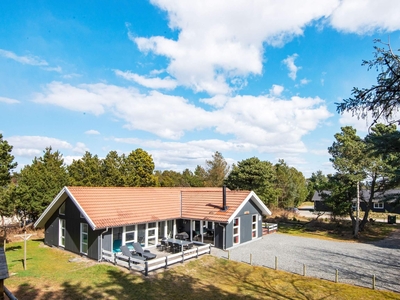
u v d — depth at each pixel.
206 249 20.03
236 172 43.69
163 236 23.88
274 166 50.47
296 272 16.52
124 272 15.91
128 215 20.48
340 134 29.78
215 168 55.50
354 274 16.22
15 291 13.03
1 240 24.86
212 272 16.33
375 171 25.97
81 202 19.47
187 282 14.62
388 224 36.88
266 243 24.31
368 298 12.91
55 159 38.38
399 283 14.82
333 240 26.16
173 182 59.97
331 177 30.12
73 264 17.44
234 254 20.33
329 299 12.80
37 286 13.72
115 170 40.44
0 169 24.09
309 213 53.75
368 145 9.12
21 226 30.58
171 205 25.14
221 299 12.67
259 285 14.45
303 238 26.97
